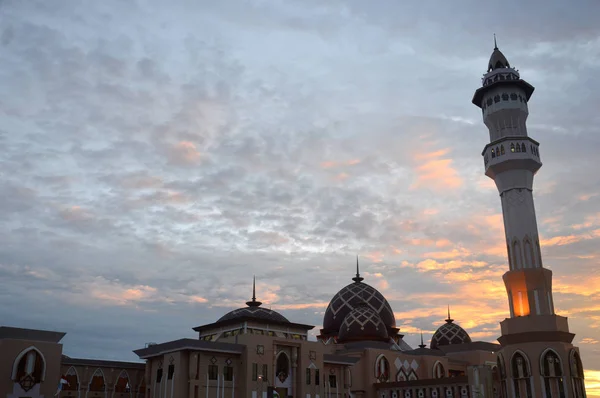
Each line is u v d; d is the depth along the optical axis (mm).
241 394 71688
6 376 60656
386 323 109938
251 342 73438
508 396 72938
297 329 86000
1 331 62844
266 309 90000
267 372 73875
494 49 87688
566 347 70750
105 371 81000
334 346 96062
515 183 79000
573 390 68625
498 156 80000
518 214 77812
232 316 87938
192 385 68438
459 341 111625
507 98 82000
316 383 78875
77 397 77625
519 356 72062
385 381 93688
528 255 75812
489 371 76000
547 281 74625
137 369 83500
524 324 72500
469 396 80438
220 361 71938
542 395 69000
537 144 81000
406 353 102062
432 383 87062
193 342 68938
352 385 91750
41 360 62906
